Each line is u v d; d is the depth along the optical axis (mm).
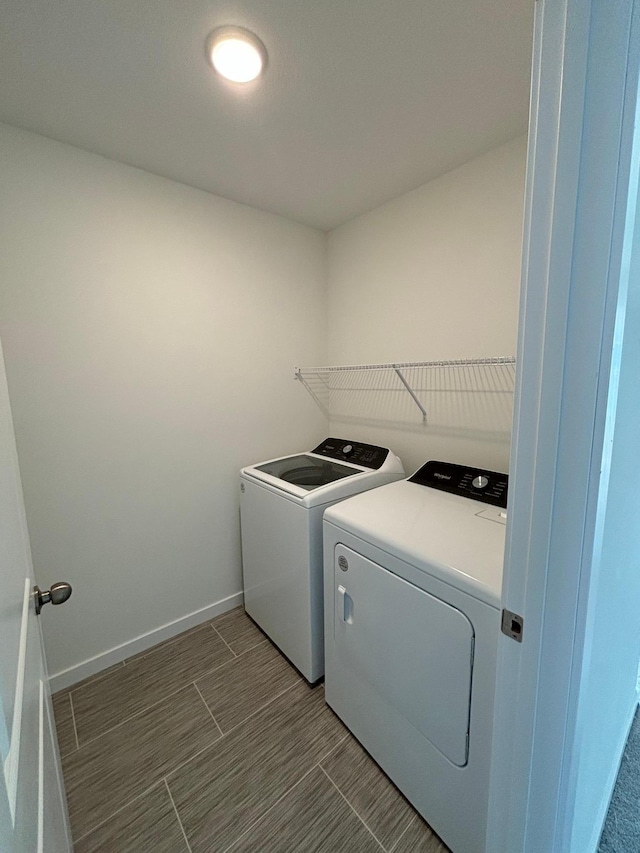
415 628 1083
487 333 1666
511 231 1543
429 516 1314
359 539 1259
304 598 1620
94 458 1668
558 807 662
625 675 1169
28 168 1416
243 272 2068
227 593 2199
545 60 502
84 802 1209
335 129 1419
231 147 1531
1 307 1400
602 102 462
